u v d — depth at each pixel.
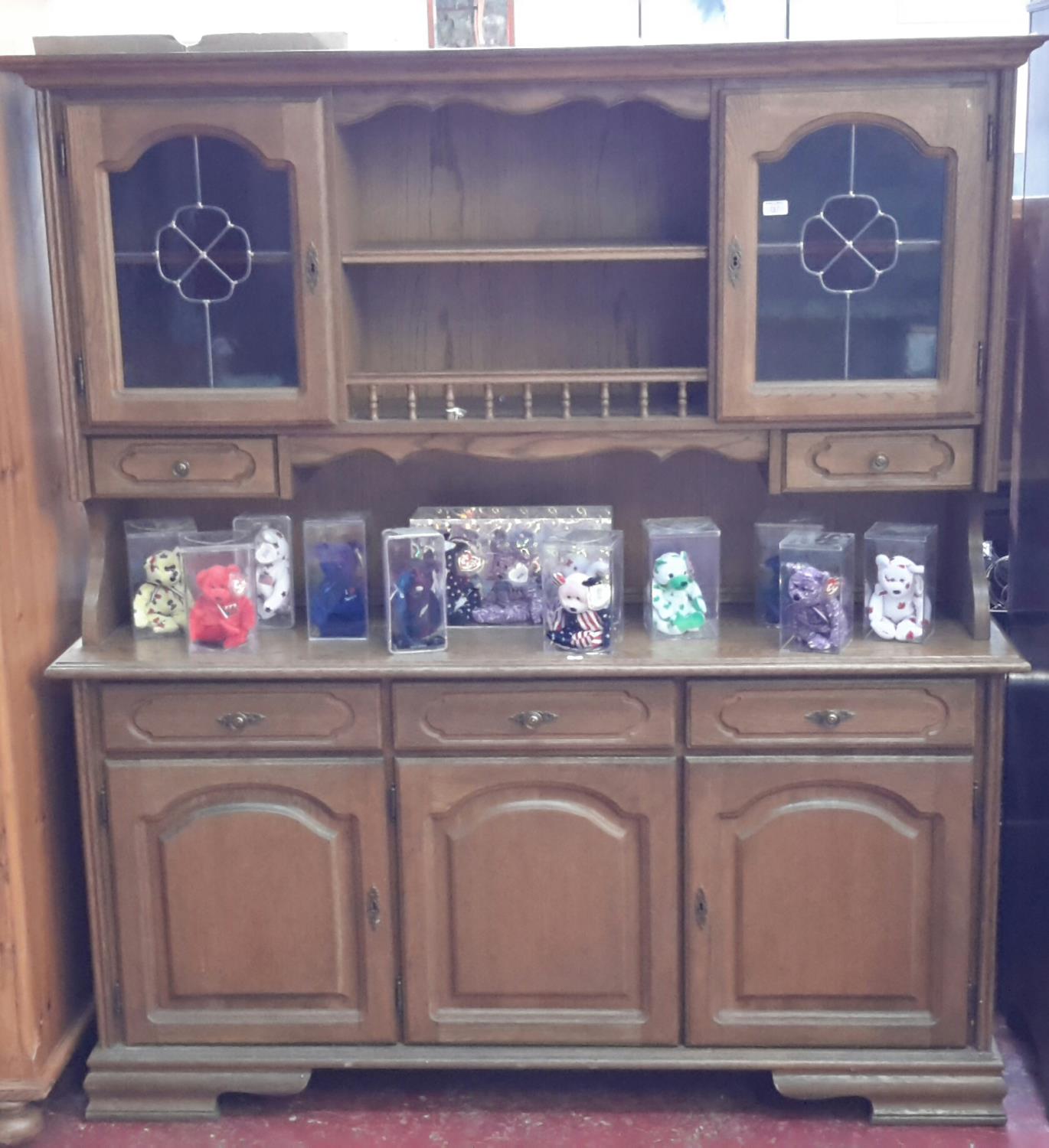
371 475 2.61
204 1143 2.34
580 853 2.31
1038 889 2.44
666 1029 2.36
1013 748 2.63
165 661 2.29
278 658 2.30
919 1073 2.34
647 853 2.30
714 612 2.39
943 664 2.20
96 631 2.38
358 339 2.48
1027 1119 2.36
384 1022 2.38
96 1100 2.41
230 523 2.63
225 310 2.27
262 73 2.16
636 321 2.52
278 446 2.30
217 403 2.27
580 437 2.29
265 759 2.31
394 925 2.36
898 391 2.23
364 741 2.29
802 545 2.30
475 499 2.62
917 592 2.31
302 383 2.27
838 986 2.34
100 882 2.36
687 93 2.17
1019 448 2.55
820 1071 2.35
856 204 2.19
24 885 2.29
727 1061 2.35
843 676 2.23
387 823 2.32
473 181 2.48
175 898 2.36
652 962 2.34
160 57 2.14
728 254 2.19
